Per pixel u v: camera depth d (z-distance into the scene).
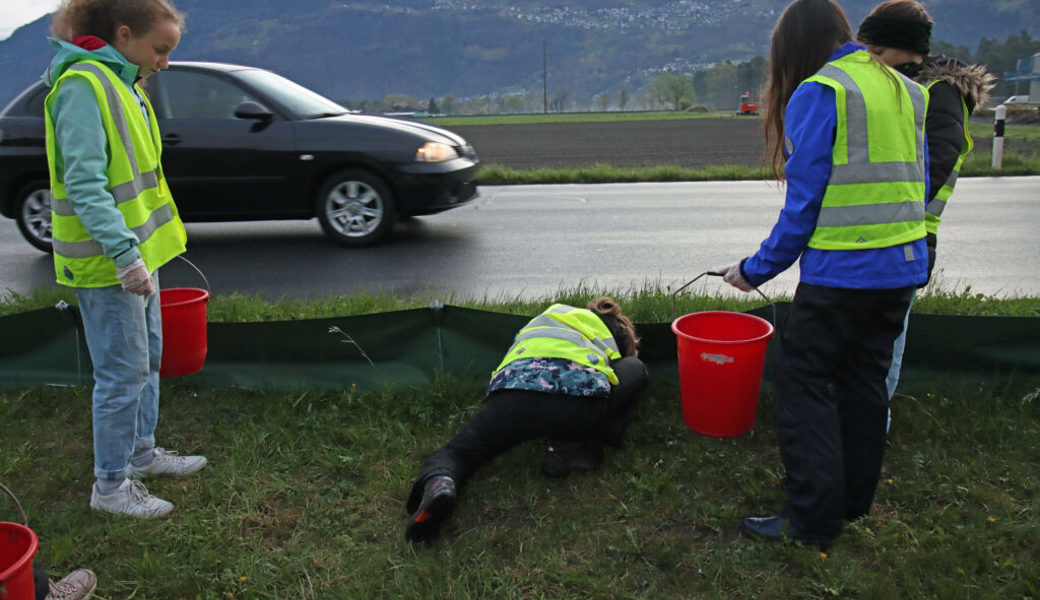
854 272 2.44
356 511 2.93
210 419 3.67
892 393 3.38
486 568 2.55
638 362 3.27
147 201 2.83
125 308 2.74
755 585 2.47
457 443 2.93
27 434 3.55
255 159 7.06
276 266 6.65
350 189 7.18
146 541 2.75
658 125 42.00
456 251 7.09
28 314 3.95
